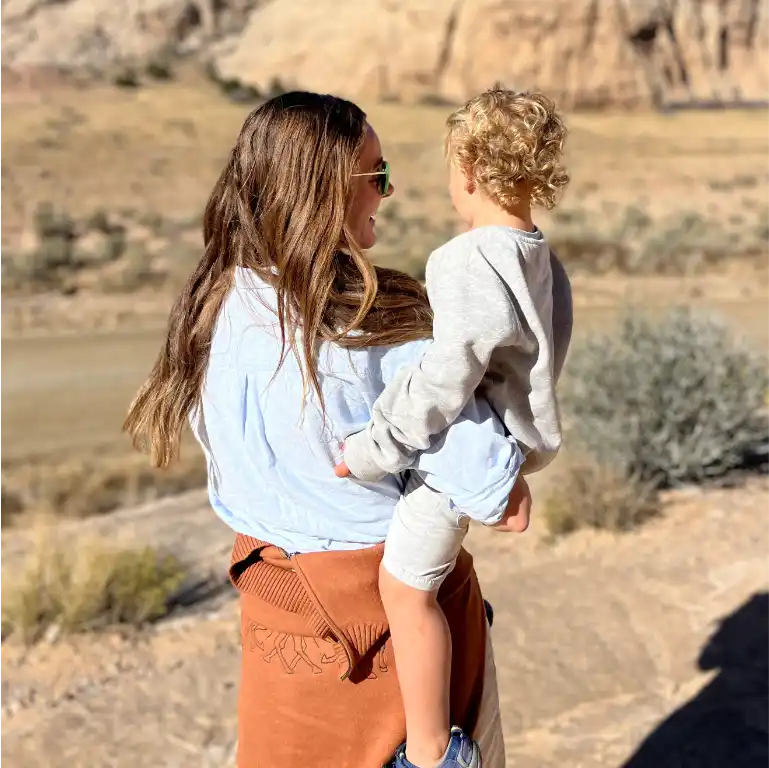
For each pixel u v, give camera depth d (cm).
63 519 816
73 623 504
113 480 977
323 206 191
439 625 189
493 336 180
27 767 378
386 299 193
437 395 177
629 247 2602
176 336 207
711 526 583
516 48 7844
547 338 190
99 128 4738
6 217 3052
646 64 8006
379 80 8288
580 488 616
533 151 192
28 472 981
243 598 207
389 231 2875
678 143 5603
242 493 198
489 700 211
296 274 188
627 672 408
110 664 470
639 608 469
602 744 358
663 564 525
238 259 200
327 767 196
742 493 649
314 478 191
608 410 705
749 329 1566
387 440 179
